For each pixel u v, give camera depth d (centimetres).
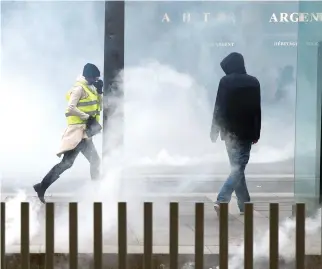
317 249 1938
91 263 1962
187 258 1975
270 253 1420
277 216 1415
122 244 1416
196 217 1409
